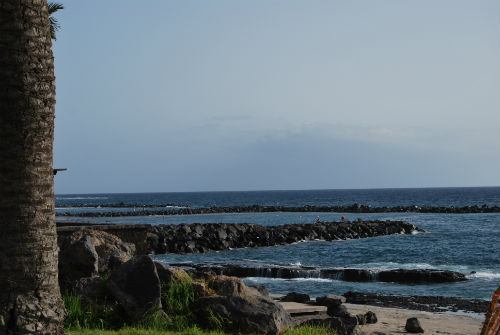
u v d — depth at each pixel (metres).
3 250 7.93
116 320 10.84
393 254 42.38
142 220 91.88
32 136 7.96
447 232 64.38
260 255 44.72
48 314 8.07
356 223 65.88
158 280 11.03
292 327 11.19
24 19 7.86
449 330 14.34
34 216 8.02
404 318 16.14
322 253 45.00
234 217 101.19
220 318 10.78
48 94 8.12
